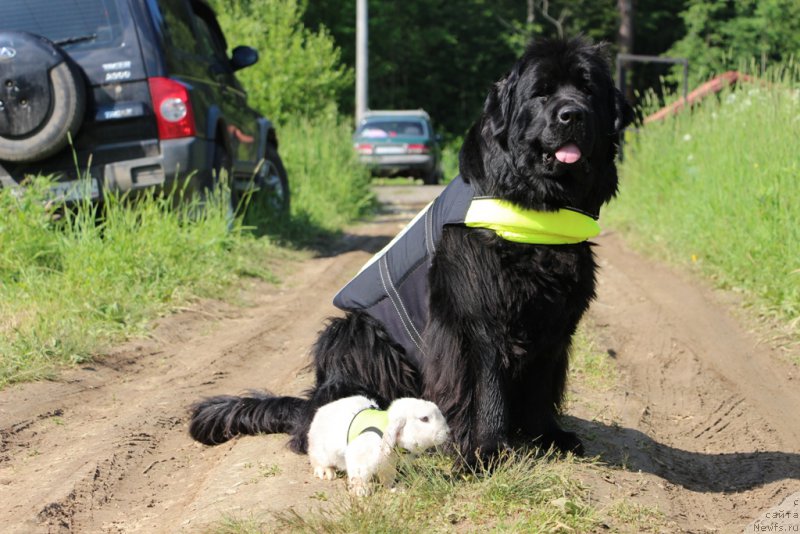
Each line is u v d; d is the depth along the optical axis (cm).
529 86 407
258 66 2341
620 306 831
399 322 428
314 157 1584
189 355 633
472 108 4619
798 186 874
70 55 839
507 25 4394
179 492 395
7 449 440
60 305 675
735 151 1061
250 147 1073
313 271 962
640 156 1416
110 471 410
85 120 837
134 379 574
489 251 397
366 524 317
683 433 516
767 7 3272
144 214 822
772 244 830
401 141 2569
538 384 434
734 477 445
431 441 352
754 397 576
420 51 4419
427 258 421
